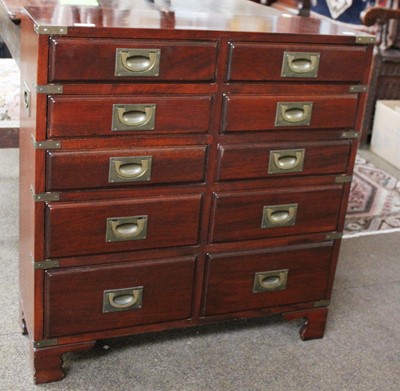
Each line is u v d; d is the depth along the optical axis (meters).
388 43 3.81
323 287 2.05
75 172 1.65
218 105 1.74
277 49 1.74
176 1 2.18
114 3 1.99
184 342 2.03
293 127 1.83
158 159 1.71
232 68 1.71
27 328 1.88
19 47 1.83
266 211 1.88
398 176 3.45
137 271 1.80
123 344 1.99
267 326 2.15
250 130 1.79
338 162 1.92
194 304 1.91
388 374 1.96
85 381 1.83
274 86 1.78
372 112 3.80
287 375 1.92
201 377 1.88
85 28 1.54
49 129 1.59
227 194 1.83
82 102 1.59
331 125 1.87
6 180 3.03
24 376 1.83
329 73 1.82
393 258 2.65
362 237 2.79
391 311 2.30
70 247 1.71
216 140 1.77
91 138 1.64
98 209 1.70
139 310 1.84
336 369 1.97
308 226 1.96
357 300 2.34
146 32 1.60
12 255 2.42
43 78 1.55
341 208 1.98
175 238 1.81
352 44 1.82
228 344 2.04
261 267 1.94
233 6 2.21
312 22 1.97
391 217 2.98
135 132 1.67
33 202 1.66
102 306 1.80
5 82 2.30
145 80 1.64
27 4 1.80
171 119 1.69
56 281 1.72
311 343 2.08
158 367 1.91
